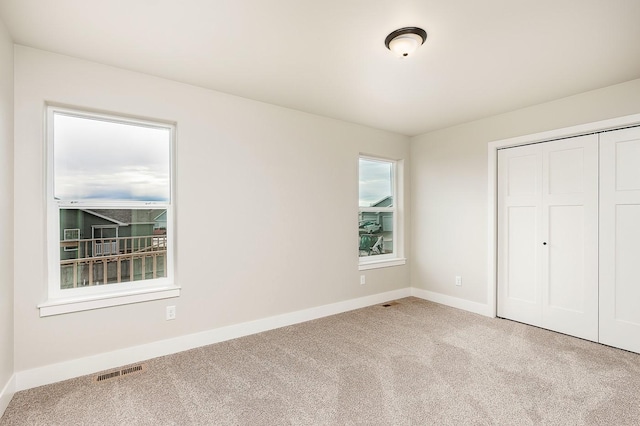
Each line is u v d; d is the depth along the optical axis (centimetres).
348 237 397
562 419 182
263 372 238
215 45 219
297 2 174
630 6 177
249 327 315
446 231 418
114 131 262
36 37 207
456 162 407
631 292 275
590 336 298
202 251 289
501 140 360
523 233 347
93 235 253
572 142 311
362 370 240
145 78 262
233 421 182
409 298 451
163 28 199
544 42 215
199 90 288
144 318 260
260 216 324
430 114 364
